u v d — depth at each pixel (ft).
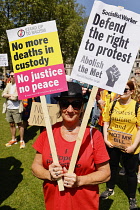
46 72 5.63
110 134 9.39
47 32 5.66
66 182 4.84
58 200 5.16
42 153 5.50
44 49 5.67
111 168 10.00
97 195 5.32
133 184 9.47
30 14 61.52
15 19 62.18
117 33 5.37
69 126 5.42
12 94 15.87
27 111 17.93
